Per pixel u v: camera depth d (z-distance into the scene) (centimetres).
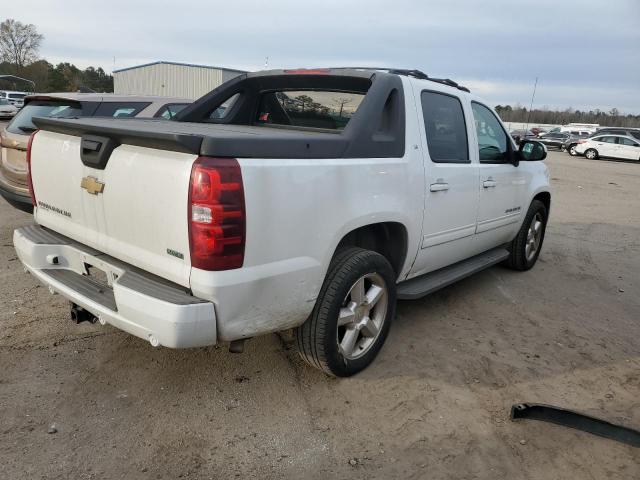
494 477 264
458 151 425
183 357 359
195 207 240
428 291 396
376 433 293
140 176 263
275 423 296
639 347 421
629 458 283
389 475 262
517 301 508
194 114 443
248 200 248
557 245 756
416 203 365
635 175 2038
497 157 491
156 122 379
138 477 251
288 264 274
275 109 443
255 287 260
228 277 248
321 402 318
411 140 361
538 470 271
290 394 324
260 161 255
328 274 311
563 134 3922
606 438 297
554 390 348
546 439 295
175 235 251
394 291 357
